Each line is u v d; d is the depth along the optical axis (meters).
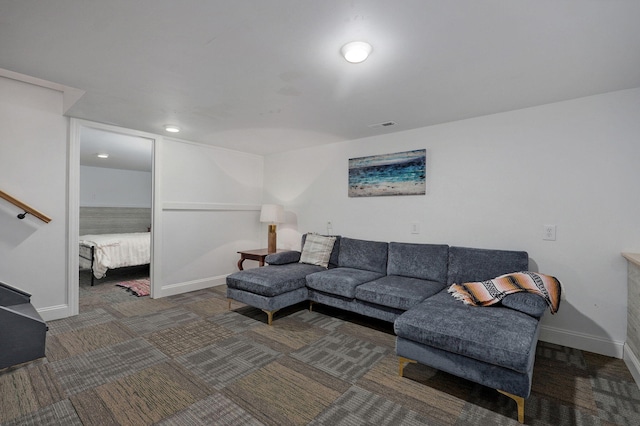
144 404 1.72
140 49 1.79
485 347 1.68
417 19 1.47
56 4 1.40
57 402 1.72
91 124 3.17
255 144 4.21
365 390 1.89
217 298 3.80
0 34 1.64
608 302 2.36
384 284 2.82
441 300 2.31
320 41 1.68
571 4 1.35
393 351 2.42
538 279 2.19
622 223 2.31
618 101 2.33
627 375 2.07
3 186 2.64
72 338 2.55
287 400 1.78
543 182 2.62
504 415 1.67
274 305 2.95
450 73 2.04
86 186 6.37
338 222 4.01
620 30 1.54
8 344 2.01
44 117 2.85
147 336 2.63
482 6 1.37
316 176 4.26
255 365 2.17
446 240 3.14
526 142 2.70
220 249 4.49
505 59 1.85
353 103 2.62
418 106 2.68
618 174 2.33
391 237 3.52
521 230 2.72
